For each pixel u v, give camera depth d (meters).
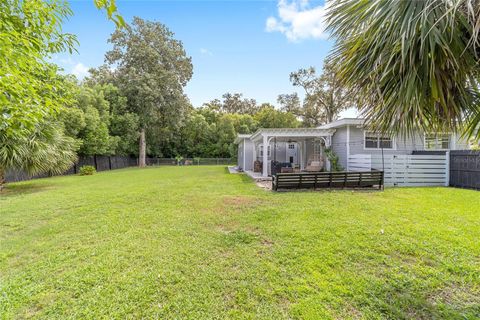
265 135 11.09
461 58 1.61
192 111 29.38
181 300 2.21
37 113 2.49
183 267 2.77
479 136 2.07
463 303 2.12
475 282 2.38
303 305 2.11
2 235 3.89
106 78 21.81
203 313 2.04
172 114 22.92
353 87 2.12
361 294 2.24
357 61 1.93
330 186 7.54
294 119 26.81
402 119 1.97
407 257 2.90
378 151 10.42
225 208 5.34
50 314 2.05
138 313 2.05
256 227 4.03
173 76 22.02
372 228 3.83
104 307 2.12
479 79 1.80
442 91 1.68
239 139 17.38
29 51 2.44
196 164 27.34
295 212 4.82
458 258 2.83
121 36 20.92
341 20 1.93
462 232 3.60
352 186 7.63
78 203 6.01
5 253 3.20
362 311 2.03
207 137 29.22
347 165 10.23
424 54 1.55
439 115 2.00
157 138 26.42
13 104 2.29
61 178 12.18
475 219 4.23
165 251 3.19
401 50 1.56
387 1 1.58
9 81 2.13
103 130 17.33
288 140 14.40
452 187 8.19
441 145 9.76
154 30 22.20
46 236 3.80
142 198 6.52
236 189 7.96
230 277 2.55
